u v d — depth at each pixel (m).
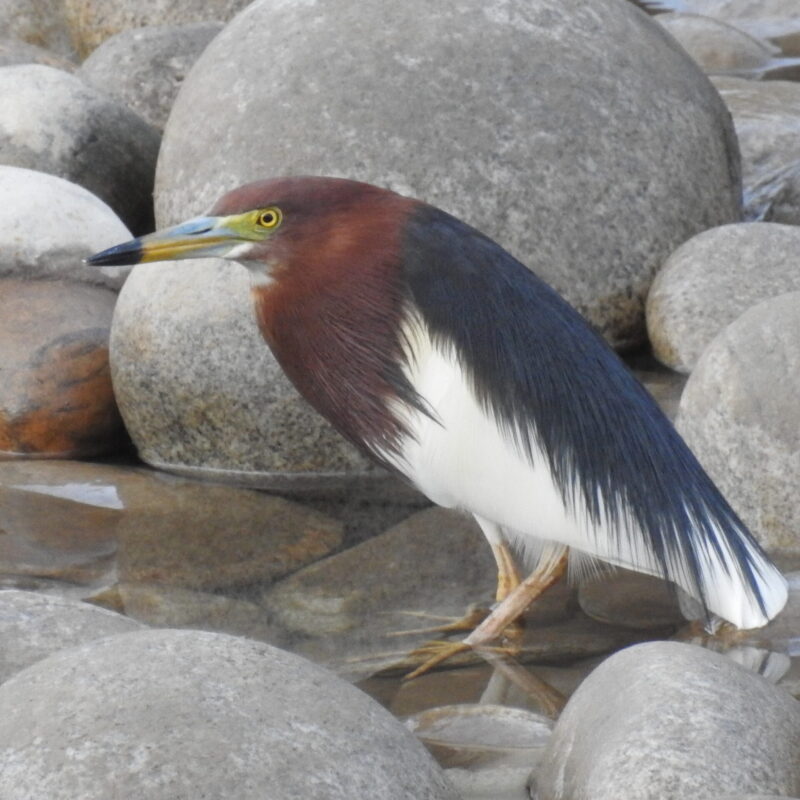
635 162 12.34
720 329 11.78
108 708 5.61
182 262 11.40
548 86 12.20
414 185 11.70
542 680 7.77
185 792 5.30
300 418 11.14
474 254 8.17
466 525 9.99
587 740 6.14
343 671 7.95
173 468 11.55
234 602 8.88
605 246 12.18
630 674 6.35
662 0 25.47
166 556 9.55
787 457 9.02
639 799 5.65
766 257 12.04
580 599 8.76
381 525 10.06
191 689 5.72
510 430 7.93
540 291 8.24
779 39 23.59
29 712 5.65
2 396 11.51
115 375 11.63
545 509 7.98
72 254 12.52
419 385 8.14
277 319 8.44
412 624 8.53
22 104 15.18
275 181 8.22
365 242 8.13
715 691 6.15
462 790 6.46
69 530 10.02
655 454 7.89
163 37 17.83
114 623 7.22
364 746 5.71
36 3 22.67
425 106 11.88
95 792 5.29
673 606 8.59
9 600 7.24
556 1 12.76
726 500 8.73
